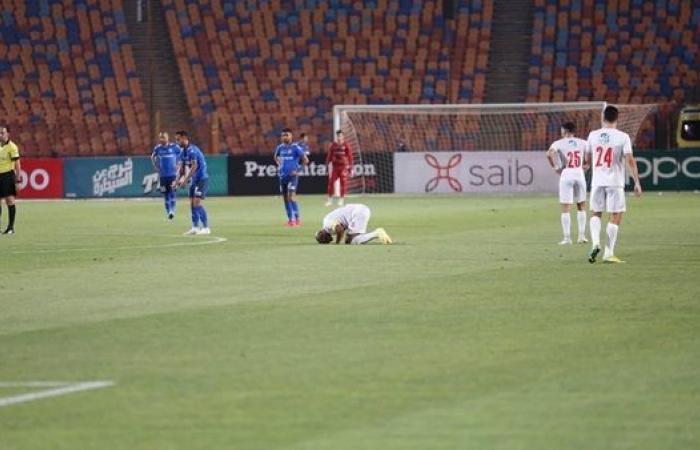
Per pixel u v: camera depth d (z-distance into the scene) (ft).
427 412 93.76
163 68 593.42
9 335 133.28
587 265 205.87
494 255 226.58
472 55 603.26
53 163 522.88
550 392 100.48
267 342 126.62
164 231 309.42
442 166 537.24
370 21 612.29
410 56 603.67
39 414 94.84
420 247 246.06
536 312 147.54
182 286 179.22
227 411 94.94
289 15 610.24
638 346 122.42
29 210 427.33
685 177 521.65
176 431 88.79
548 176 533.14
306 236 283.38
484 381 105.19
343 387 103.30
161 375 109.50
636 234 279.49
